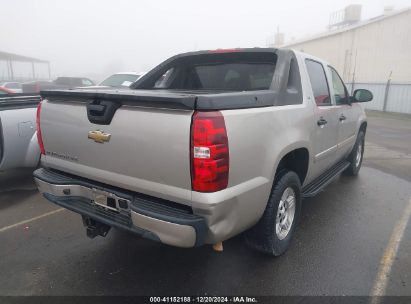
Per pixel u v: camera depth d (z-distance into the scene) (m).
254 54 3.75
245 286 2.88
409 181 5.84
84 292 2.81
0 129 4.59
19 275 3.04
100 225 3.04
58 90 2.98
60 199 3.04
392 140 10.04
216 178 2.24
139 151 2.44
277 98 2.96
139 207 2.44
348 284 2.91
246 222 2.63
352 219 4.21
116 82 10.44
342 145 4.78
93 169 2.80
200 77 4.27
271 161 2.73
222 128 2.24
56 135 3.05
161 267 3.16
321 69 4.17
